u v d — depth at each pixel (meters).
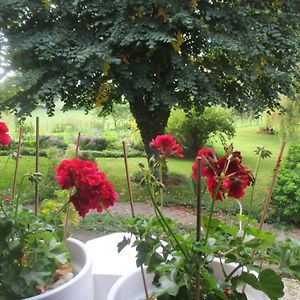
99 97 5.11
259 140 9.70
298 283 2.12
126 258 1.38
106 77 4.59
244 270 0.95
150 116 5.16
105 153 7.99
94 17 4.62
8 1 4.51
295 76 5.18
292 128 6.24
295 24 5.00
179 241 0.82
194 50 4.85
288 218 3.85
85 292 0.93
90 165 0.97
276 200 3.93
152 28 4.34
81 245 1.12
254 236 0.82
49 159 4.76
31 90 4.66
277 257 0.81
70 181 0.95
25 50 4.46
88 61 4.34
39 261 0.94
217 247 0.78
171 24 4.25
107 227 3.53
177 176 5.65
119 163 7.15
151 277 0.98
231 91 5.11
